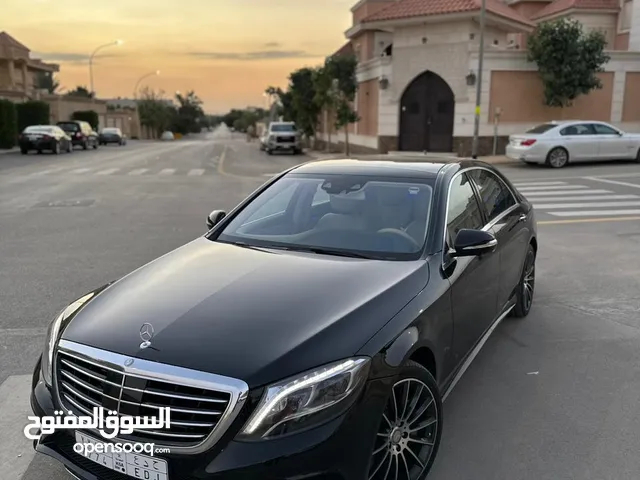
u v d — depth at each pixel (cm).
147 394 258
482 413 402
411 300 320
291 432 250
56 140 3328
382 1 3491
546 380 451
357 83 3114
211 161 2931
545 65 2466
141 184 1773
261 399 250
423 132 2706
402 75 2686
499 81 2553
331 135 4088
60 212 1224
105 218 1148
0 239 945
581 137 2080
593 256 835
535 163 2220
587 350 507
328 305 299
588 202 1308
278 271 343
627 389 436
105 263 789
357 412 264
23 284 691
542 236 967
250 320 285
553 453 355
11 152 3409
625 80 2656
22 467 338
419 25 2608
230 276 338
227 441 247
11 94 4653
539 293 669
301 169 475
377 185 428
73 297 642
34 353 492
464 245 370
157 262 380
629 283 705
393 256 368
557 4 3431
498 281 467
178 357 262
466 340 393
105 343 278
